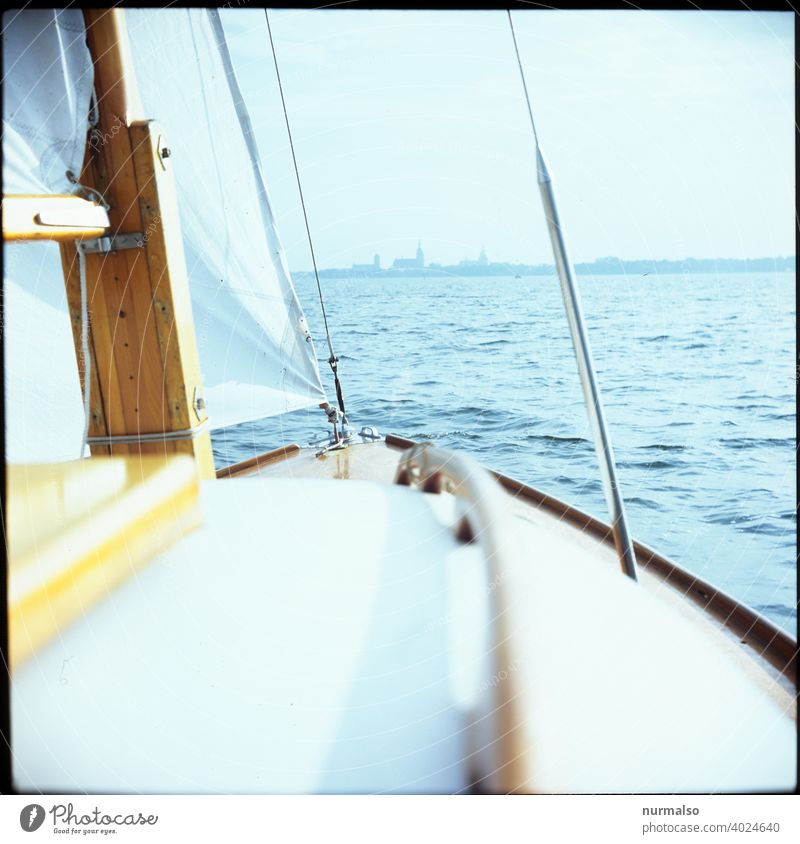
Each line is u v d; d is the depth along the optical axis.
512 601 0.79
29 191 1.30
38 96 1.31
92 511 0.98
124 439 1.54
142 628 0.79
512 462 3.98
